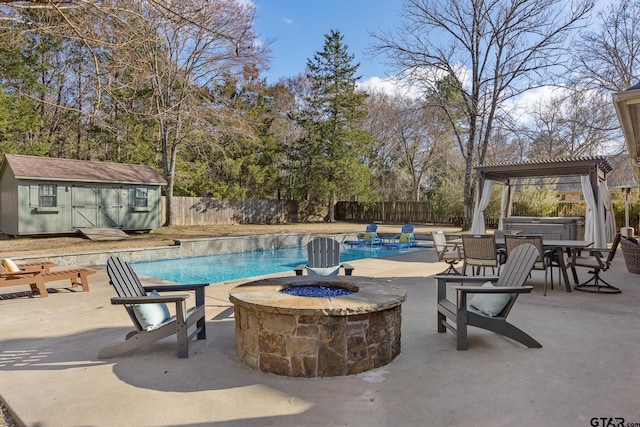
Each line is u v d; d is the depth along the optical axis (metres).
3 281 5.37
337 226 21.70
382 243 15.51
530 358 3.19
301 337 2.85
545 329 4.00
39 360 3.25
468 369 2.97
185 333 3.28
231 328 4.16
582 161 10.21
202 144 17.77
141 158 18.25
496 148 24.16
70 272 5.99
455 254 7.40
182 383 2.78
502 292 3.26
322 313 2.78
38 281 5.63
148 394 2.62
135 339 3.29
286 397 2.55
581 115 19.33
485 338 3.73
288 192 25.44
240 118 17.47
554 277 7.16
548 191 17.34
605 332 3.89
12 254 8.98
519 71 15.59
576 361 3.12
